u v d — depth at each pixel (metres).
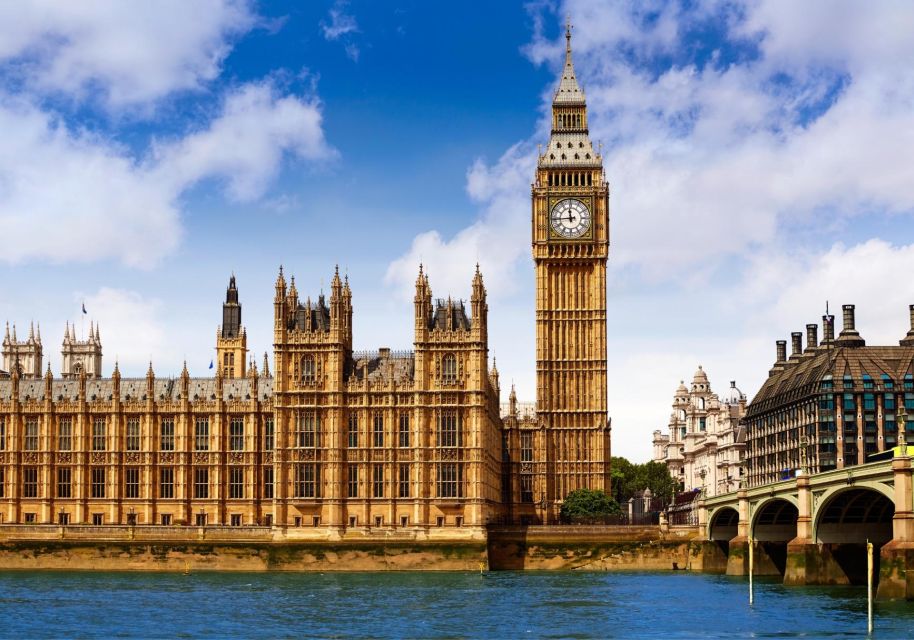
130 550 188.12
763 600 138.00
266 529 191.50
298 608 133.38
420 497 192.12
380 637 112.19
